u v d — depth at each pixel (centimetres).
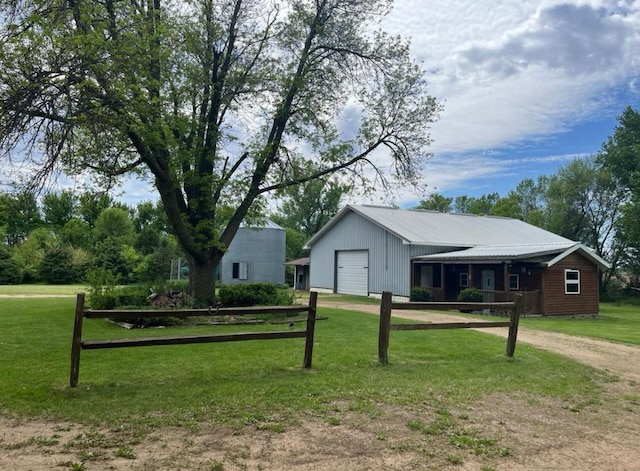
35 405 539
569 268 2266
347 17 1745
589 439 509
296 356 852
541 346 1138
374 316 1636
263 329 1189
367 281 2964
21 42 813
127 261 4103
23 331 1076
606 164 4269
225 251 1659
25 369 703
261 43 1664
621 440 511
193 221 1661
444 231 2916
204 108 1650
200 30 1574
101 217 5516
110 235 5294
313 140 1780
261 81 1645
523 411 596
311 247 3538
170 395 588
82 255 4238
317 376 705
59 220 5906
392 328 828
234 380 668
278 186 1762
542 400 650
